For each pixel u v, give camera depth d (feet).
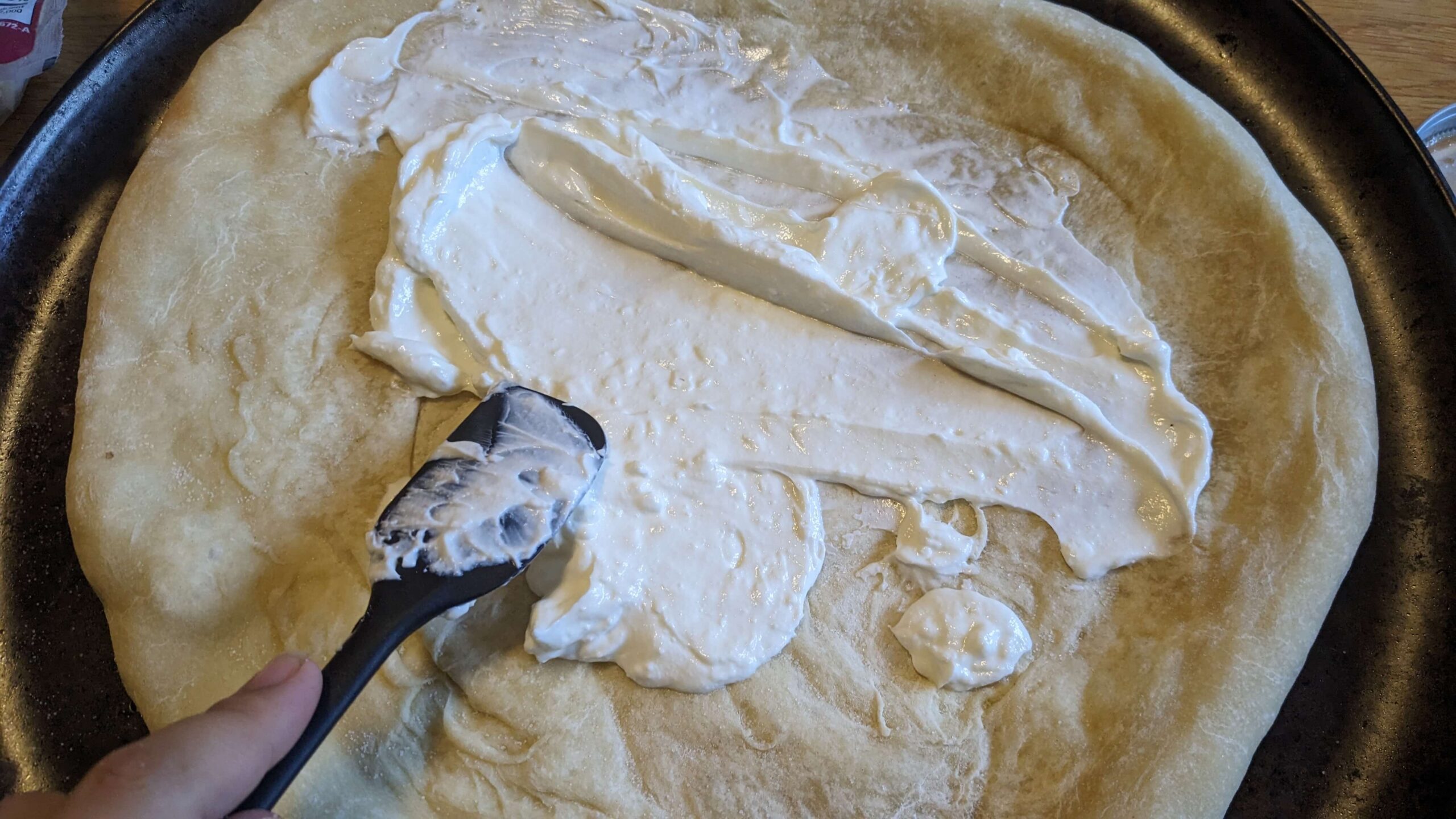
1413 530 4.31
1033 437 4.40
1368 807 3.94
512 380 4.35
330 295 4.58
